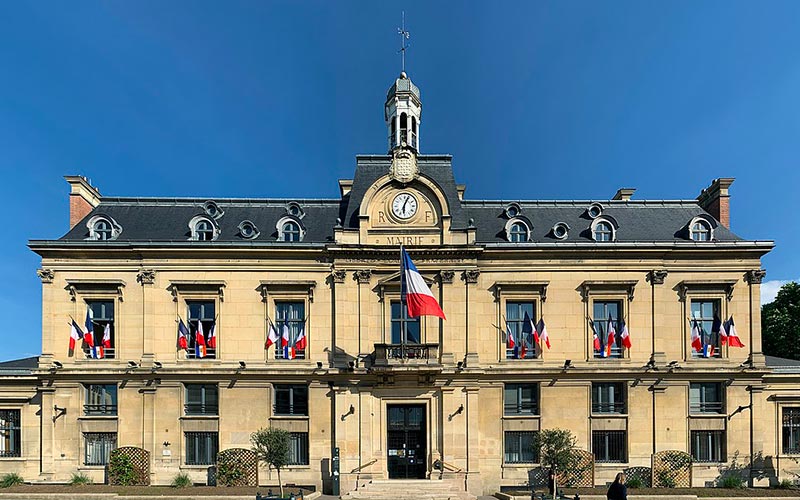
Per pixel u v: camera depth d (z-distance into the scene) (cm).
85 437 3216
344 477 3155
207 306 3372
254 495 2752
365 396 3234
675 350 3331
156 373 3209
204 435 3253
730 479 3144
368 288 3347
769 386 3325
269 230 3541
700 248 3350
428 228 3359
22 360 3541
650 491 2878
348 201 3675
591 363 3309
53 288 3300
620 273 3378
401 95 3697
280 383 3278
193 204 3694
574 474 3120
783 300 4681
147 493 2803
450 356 3262
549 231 3550
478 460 3195
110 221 3425
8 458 3225
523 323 3384
